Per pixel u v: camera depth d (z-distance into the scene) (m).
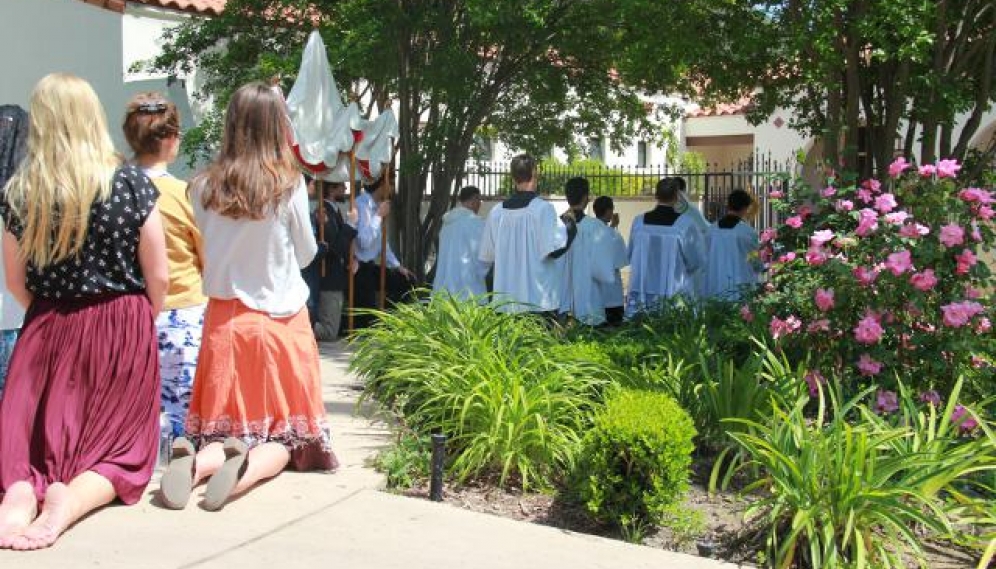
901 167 6.66
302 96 10.82
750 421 5.61
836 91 9.95
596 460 5.18
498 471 5.85
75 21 10.31
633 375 6.49
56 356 4.50
